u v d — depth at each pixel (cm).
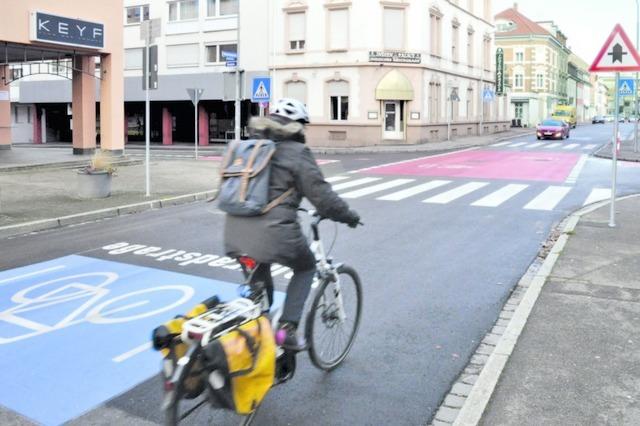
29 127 4612
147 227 1055
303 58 3572
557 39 9100
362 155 2945
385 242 921
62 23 2044
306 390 434
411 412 404
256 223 367
